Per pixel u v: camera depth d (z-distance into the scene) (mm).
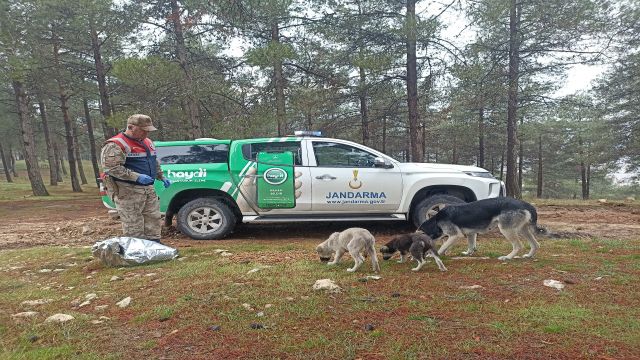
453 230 4984
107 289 4184
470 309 3305
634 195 34125
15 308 3730
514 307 3318
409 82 14062
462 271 4410
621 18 13891
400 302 3514
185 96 14688
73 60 20750
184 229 7004
